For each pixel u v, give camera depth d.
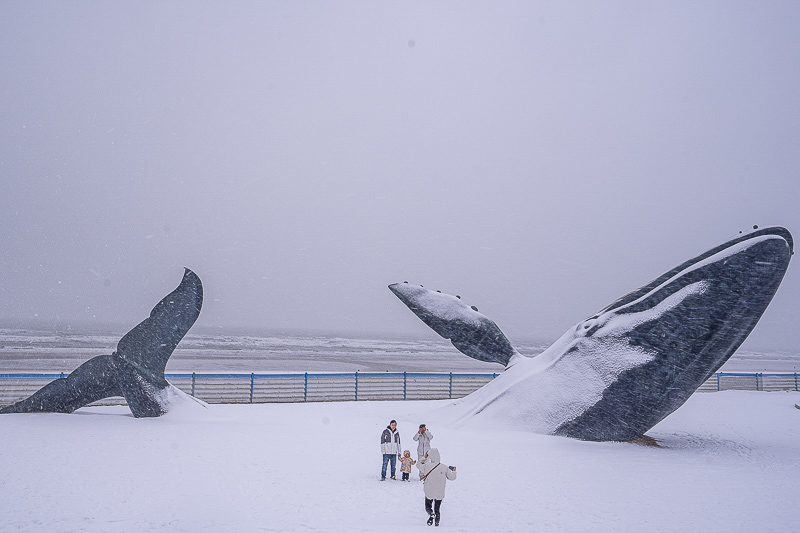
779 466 13.66
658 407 15.71
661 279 17.28
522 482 11.45
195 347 77.94
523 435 16.30
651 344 16.09
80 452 13.11
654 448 15.66
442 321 19.59
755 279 15.27
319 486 10.84
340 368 52.41
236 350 75.62
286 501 9.70
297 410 22.50
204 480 10.96
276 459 13.06
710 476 12.37
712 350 15.52
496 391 18.48
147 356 18.75
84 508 9.00
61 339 78.50
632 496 10.54
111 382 18.72
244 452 13.70
